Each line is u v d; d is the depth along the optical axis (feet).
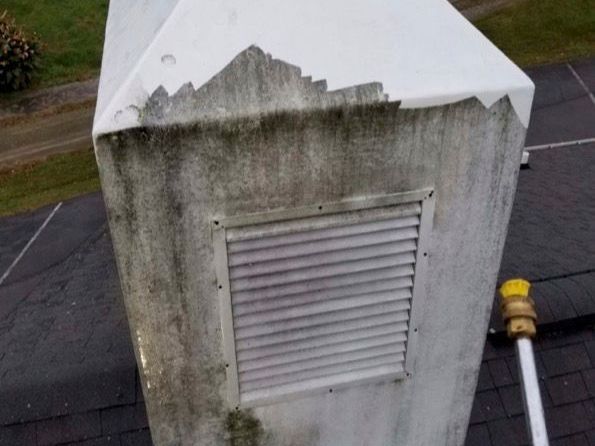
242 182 7.65
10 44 38.47
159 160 7.26
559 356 14.57
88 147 34.50
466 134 7.98
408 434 11.16
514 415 13.71
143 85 7.02
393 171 8.06
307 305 8.95
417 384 10.44
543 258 18.75
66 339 17.19
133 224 7.66
